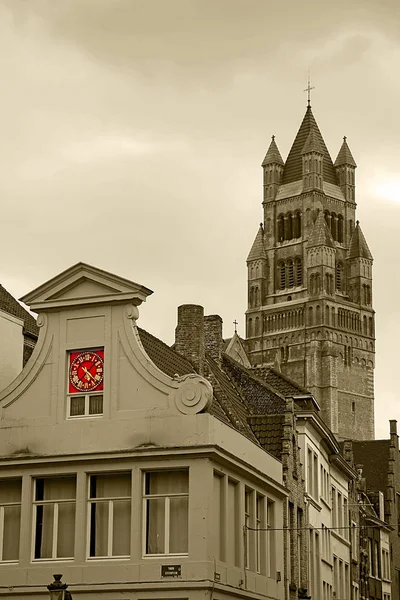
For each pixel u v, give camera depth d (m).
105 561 51.25
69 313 54.25
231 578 53.16
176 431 51.47
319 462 80.44
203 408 51.44
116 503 52.06
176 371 64.94
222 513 53.06
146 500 51.69
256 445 58.78
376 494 132.00
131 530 51.12
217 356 81.00
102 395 53.06
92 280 53.81
